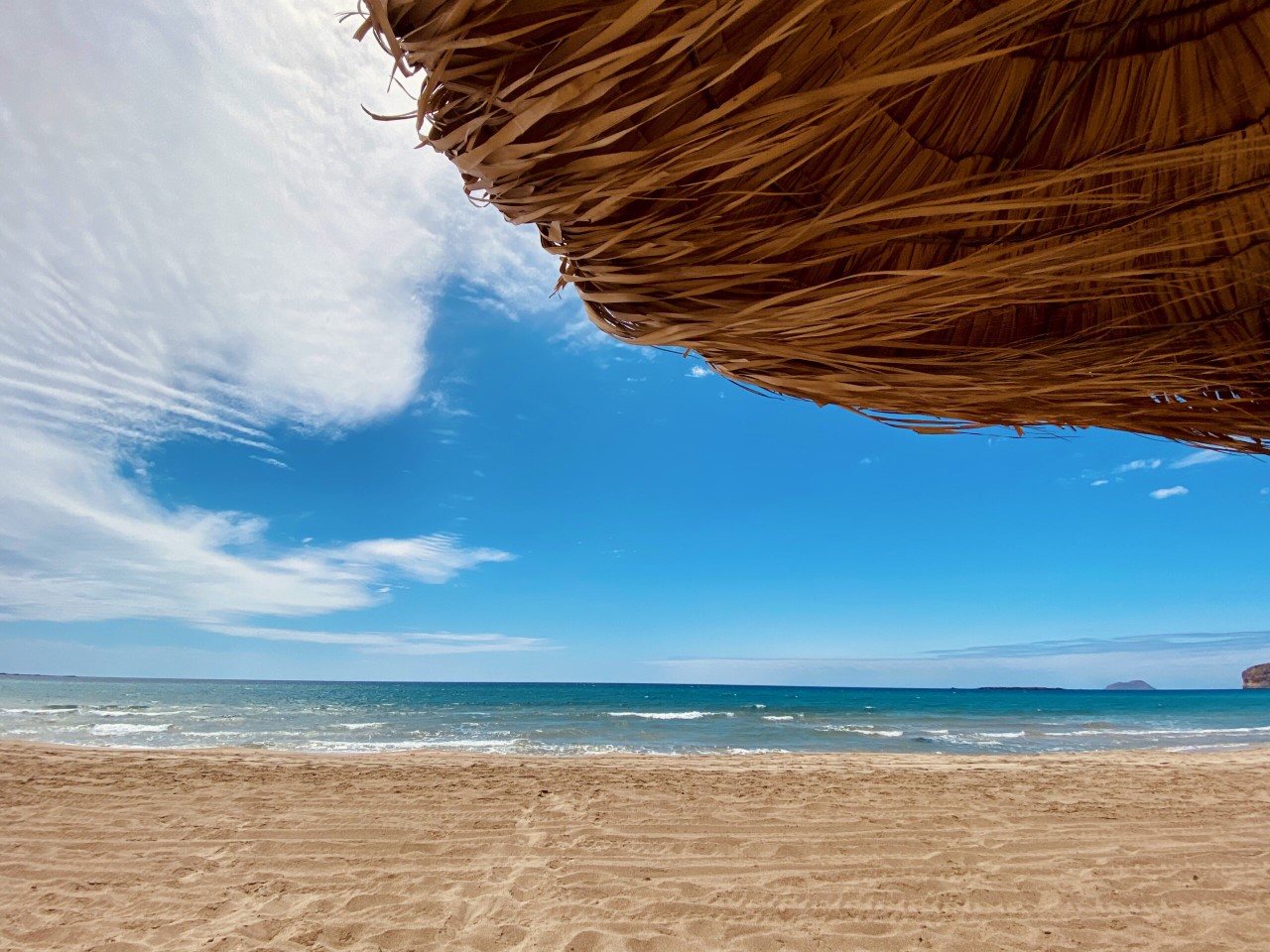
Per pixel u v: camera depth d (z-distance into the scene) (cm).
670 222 68
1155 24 75
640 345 87
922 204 66
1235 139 67
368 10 61
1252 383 84
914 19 68
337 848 419
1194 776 707
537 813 508
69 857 396
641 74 61
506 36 56
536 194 68
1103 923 316
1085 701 5050
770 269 69
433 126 68
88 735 1348
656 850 422
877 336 78
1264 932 306
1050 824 491
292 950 285
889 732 1730
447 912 324
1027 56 76
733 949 290
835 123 63
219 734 1416
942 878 376
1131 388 86
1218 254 81
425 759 776
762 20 62
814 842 441
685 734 1581
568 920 317
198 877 368
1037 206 68
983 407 91
